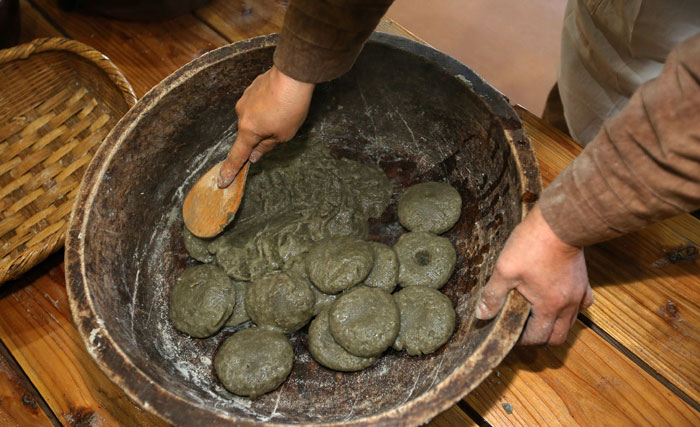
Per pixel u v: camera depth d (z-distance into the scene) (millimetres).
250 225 1206
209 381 1028
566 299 765
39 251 1082
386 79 1185
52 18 1678
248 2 1710
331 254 1102
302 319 1062
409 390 943
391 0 766
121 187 1040
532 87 2461
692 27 1067
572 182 645
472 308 991
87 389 1076
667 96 524
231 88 1156
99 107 1479
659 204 575
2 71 1379
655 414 1024
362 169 1282
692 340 1096
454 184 1244
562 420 1031
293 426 720
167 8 1596
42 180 1382
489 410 1048
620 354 1089
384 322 995
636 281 1165
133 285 1048
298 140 1312
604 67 1323
